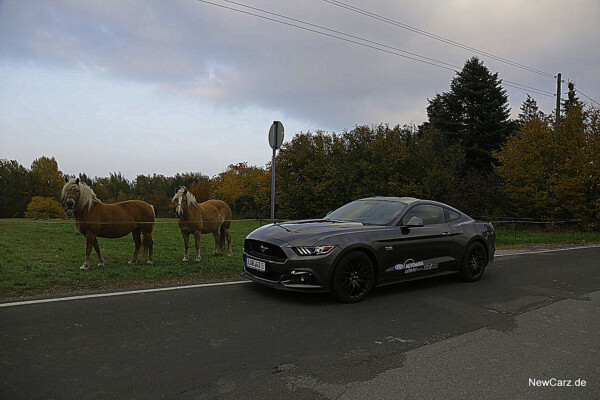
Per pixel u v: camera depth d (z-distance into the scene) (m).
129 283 5.98
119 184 73.88
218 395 2.74
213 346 3.63
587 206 22.62
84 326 4.00
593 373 3.34
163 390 2.78
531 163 23.94
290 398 2.74
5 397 2.58
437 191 23.55
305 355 3.52
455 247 6.71
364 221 6.25
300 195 33.78
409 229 6.13
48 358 3.22
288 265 5.07
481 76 38.34
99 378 2.91
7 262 7.07
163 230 16.80
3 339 3.58
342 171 30.50
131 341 3.67
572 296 6.11
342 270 5.24
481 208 22.92
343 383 3.01
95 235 6.98
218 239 9.71
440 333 4.24
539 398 2.87
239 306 4.95
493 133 36.56
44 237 11.63
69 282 5.79
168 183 75.12
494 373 3.29
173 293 5.43
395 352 3.67
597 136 22.36
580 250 12.67
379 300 5.55
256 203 39.94
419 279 6.55
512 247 13.24
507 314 5.04
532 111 55.94
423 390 2.94
